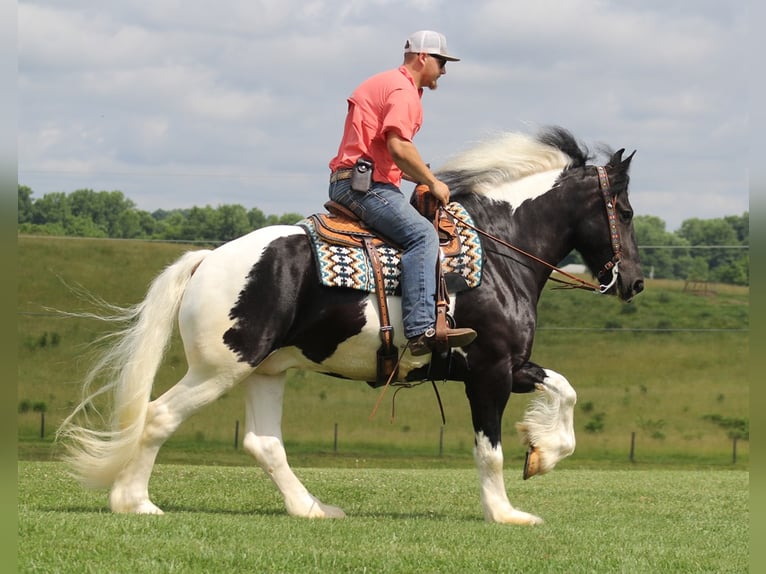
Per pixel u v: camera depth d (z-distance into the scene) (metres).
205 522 7.95
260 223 76.00
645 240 90.25
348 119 9.24
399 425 46.56
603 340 58.12
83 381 9.05
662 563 7.24
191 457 33.47
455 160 9.77
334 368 9.12
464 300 9.05
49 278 55.03
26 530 7.24
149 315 8.77
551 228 9.78
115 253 58.66
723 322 61.03
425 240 8.86
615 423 48.75
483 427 9.23
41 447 32.44
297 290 8.74
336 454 39.12
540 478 15.50
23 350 48.28
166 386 38.34
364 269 8.84
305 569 6.55
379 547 7.28
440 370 9.16
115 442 8.63
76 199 76.88
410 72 9.34
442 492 11.98
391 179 9.07
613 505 11.02
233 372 8.69
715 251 77.12
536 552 7.39
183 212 82.06
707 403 51.12
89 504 9.48
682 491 12.95
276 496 10.80
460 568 6.77
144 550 6.82
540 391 9.48
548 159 9.87
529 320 9.40
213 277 8.67
